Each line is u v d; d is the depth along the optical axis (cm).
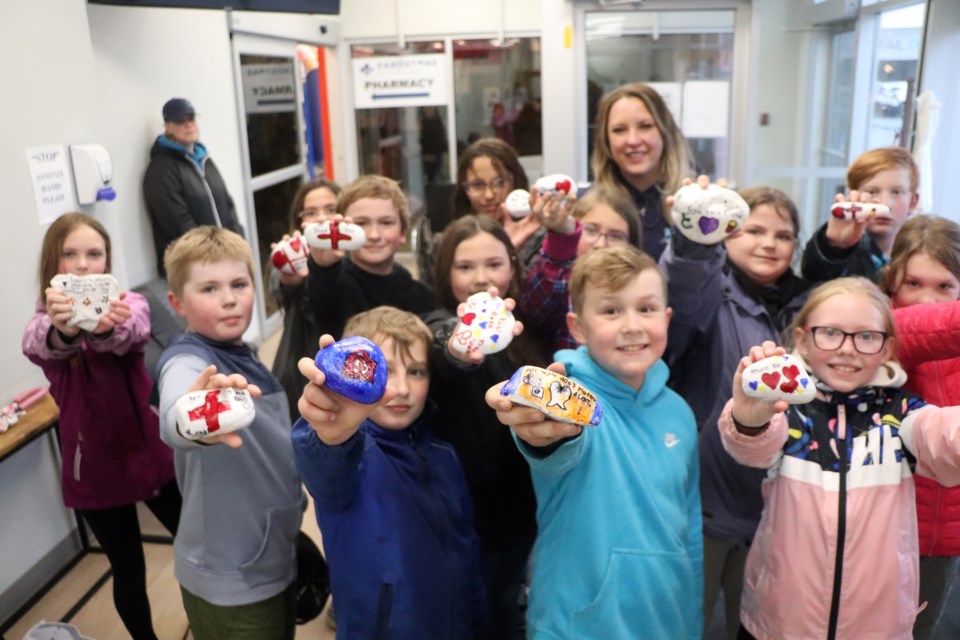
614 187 218
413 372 151
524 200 232
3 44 238
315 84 618
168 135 379
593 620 134
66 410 198
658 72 497
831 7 463
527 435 116
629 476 138
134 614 208
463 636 150
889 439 139
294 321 216
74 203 273
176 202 375
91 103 282
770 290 195
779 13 485
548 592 138
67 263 203
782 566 142
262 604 159
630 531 135
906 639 142
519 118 643
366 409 110
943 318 152
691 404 184
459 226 190
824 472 140
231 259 161
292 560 168
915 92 413
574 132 510
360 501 139
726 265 192
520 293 198
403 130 659
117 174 356
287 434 166
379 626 136
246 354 167
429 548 145
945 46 398
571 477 137
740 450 138
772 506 145
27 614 246
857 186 226
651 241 231
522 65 630
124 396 200
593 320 144
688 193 156
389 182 212
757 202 191
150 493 205
